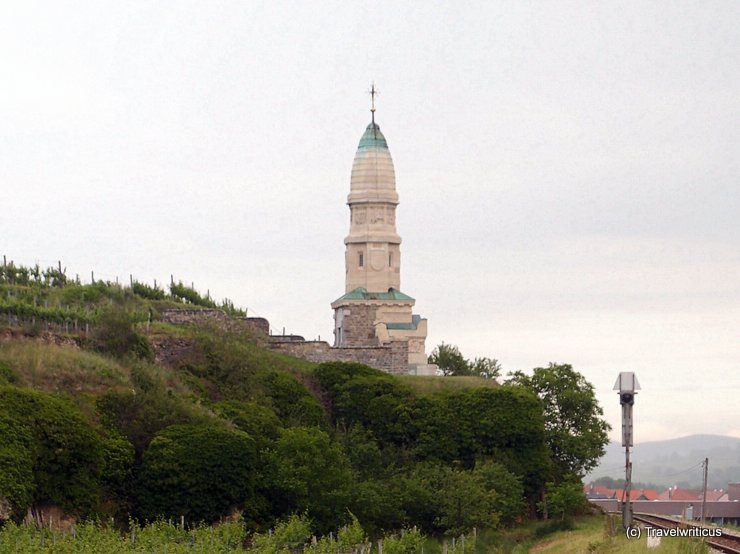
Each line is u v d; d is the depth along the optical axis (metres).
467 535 108.56
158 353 121.19
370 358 139.75
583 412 135.38
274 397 123.25
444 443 126.31
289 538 93.19
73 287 132.50
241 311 149.25
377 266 166.12
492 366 158.62
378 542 95.38
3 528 81.06
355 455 119.25
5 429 87.69
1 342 103.81
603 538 93.31
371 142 168.50
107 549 78.88
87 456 92.25
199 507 96.62
